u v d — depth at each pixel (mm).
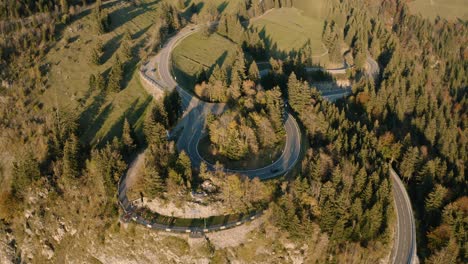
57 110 177375
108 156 145500
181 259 130625
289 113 182500
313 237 130250
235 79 178250
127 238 135750
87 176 151125
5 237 152000
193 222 134250
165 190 136125
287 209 130000
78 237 144625
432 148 188750
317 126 168125
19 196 153625
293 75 183125
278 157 155375
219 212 135125
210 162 150000
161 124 159500
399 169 171375
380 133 184375
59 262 146250
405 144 174375
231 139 148250
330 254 130750
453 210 145500
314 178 139500
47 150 160125
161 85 194000
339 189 136750
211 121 156625
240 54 198125
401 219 147500
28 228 151375
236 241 131125
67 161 147625
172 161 140875
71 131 166000
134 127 174125
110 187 143125
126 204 139750
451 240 137750
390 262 132750
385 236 134250
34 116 179000
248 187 136500
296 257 130000
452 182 164875
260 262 130125
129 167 151000
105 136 170250
